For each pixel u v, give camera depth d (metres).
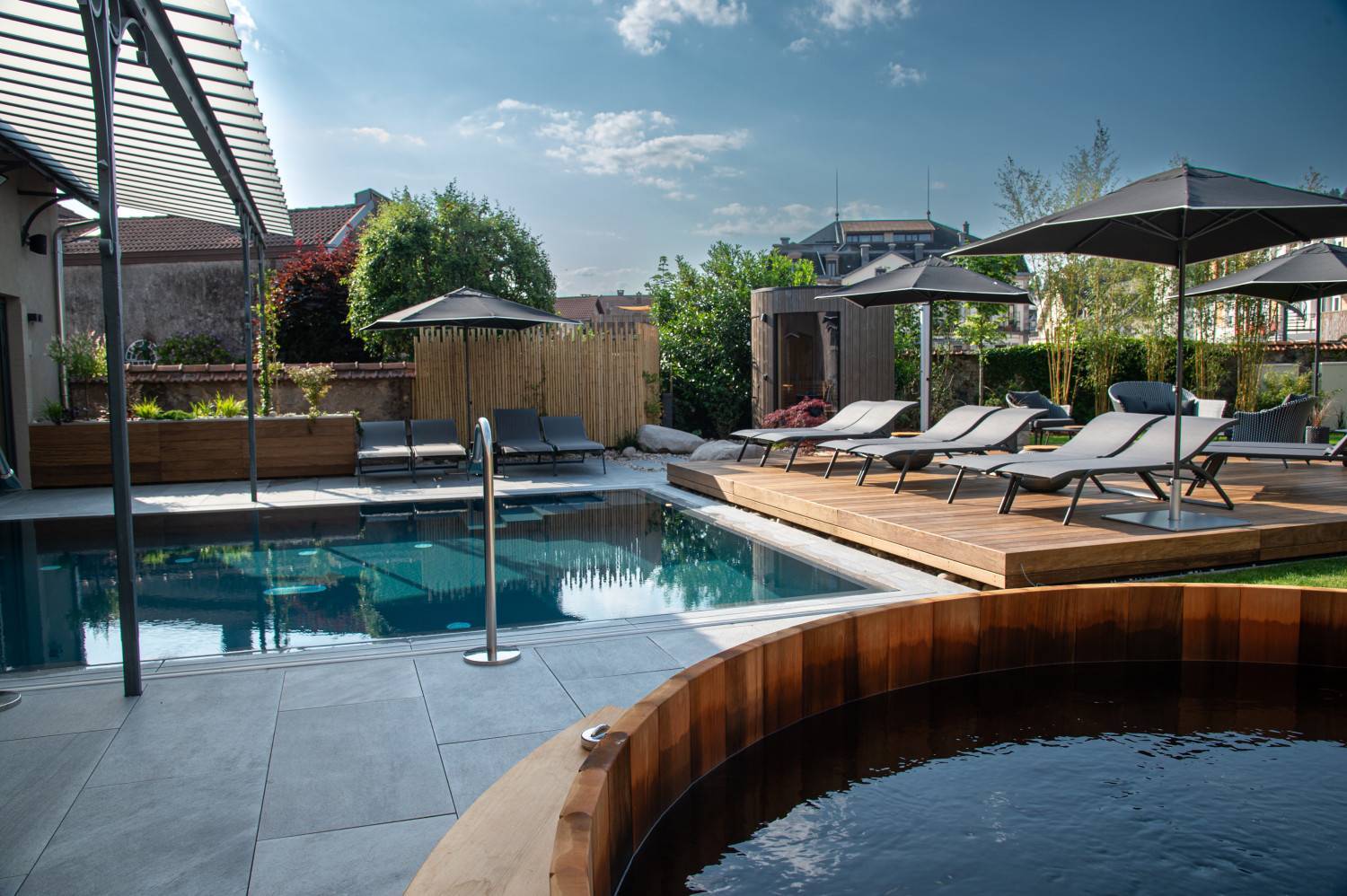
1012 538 5.17
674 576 5.75
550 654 3.98
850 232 65.19
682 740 2.07
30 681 3.69
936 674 2.79
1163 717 2.71
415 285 14.98
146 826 2.47
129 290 20.69
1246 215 5.30
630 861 1.82
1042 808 2.21
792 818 2.17
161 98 6.97
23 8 5.65
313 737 3.08
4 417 9.98
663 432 13.84
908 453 7.21
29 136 8.80
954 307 16.88
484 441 3.84
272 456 10.82
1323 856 1.99
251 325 8.92
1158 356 14.66
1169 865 1.96
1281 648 2.89
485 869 1.66
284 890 2.17
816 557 6.19
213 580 5.85
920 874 1.94
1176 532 5.22
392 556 6.60
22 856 2.32
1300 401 9.02
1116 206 5.18
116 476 3.46
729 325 15.22
